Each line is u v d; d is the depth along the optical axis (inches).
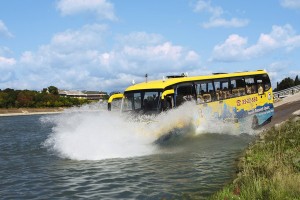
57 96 6855.3
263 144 649.6
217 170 560.7
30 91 6688.0
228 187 408.2
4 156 877.2
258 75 1031.0
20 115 5487.2
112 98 826.8
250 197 338.0
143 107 776.9
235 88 944.9
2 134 1696.6
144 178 537.6
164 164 623.8
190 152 724.7
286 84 4987.7
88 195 471.5
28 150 967.0
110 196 458.9
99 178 557.0
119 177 552.4
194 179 513.7
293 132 720.3
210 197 394.0
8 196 494.0
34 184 553.3
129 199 440.5
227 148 755.4
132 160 671.1
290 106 1579.7
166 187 481.1
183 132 789.2
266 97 1047.0
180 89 796.6
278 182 356.5
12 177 615.8
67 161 716.0
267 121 1047.0
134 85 827.4
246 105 968.9
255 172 449.7
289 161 457.4
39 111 6181.1
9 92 6491.1
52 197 474.9
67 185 530.6
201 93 846.5
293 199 312.3
